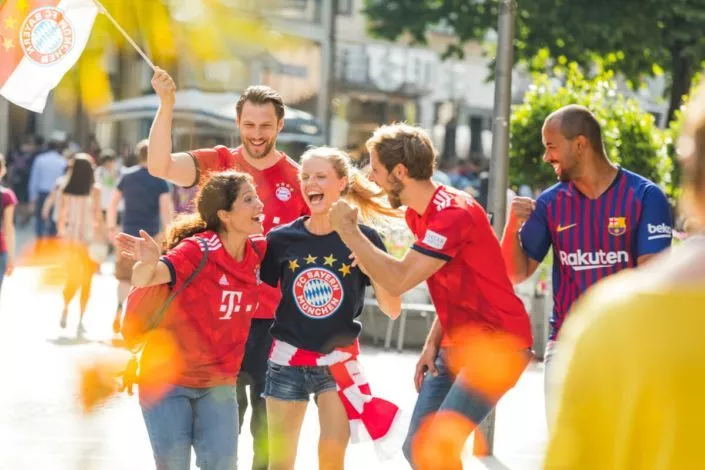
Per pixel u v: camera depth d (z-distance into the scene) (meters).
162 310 6.53
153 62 3.92
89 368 12.50
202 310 6.58
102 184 25.59
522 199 7.15
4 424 10.70
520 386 13.85
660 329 2.46
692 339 2.44
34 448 9.83
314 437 10.75
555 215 7.04
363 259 6.31
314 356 7.02
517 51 24.59
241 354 6.75
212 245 6.57
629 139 18.72
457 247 6.37
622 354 2.49
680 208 2.58
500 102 10.38
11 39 7.06
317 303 7.01
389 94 39.34
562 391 2.56
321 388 7.05
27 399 11.79
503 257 6.73
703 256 2.50
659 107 29.88
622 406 2.49
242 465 9.64
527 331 6.56
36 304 20.19
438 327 6.82
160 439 6.55
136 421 10.99
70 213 17.20
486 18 29.45
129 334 6.52
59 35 7.03
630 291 2.52
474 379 6.49
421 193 6.51
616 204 6.89
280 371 7.09
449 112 44.88
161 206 16.78
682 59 24.91
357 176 7.28
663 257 2.57
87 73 4.21
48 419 10.93
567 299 7.07
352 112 37.25
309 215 7.86
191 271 6.53
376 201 7.35
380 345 17.17
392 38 30.62
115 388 11.64
